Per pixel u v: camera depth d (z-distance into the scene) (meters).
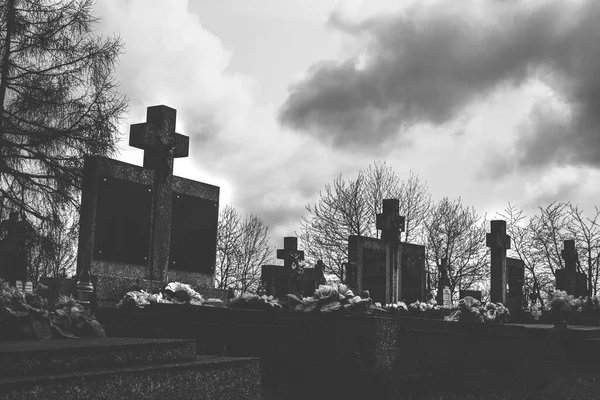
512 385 9.11
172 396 4.30
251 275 45.50
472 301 11.95
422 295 19.92
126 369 4.09
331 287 8.38
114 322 8.63
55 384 3.56
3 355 3.58
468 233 40.84
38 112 20.19
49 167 20.12
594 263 31.03
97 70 20.72
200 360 4.82
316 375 7.61
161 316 8.41
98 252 9.97
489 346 9.73
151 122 11.27
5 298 4.91
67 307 5.43
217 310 8.19
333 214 41.16
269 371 7.82
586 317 16.53
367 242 18.34
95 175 10.05
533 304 26.02
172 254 11.21
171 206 11.27
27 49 20.48
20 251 11.13
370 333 7.42
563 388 9.20
